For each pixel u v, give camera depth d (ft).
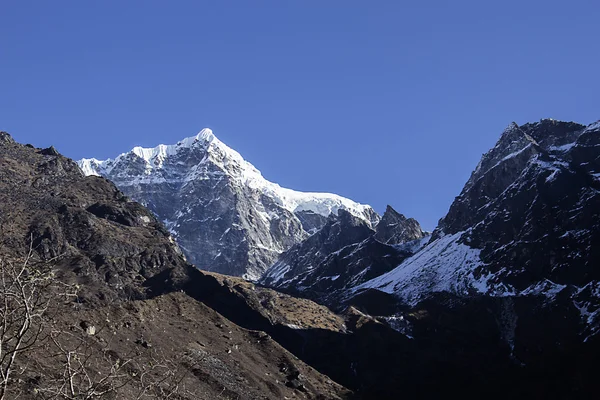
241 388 305.12
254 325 444.96
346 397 359.66
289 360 370.94
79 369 65.87
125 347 274.16
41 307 65.00
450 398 472.85
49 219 393.91
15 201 404.36
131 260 413.80
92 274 356.59
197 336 348.79
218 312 424.46
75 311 263.49
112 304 323.98
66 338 181.27
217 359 326.44
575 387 460.96
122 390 147.33
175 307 381.19
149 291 387.34
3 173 436.76
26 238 358.02
